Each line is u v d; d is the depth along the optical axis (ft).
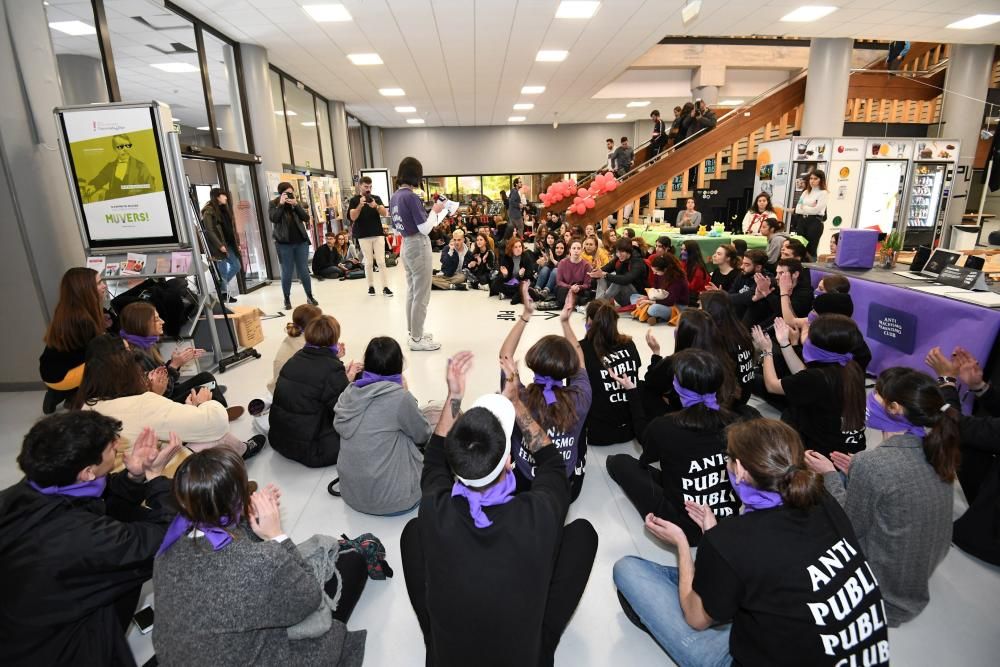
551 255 23.09
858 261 13.98
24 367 13.26
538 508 3.67
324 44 24.61
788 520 3.70
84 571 4.13
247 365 14.37
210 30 21.91
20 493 4.20
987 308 9.67
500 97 39.47
